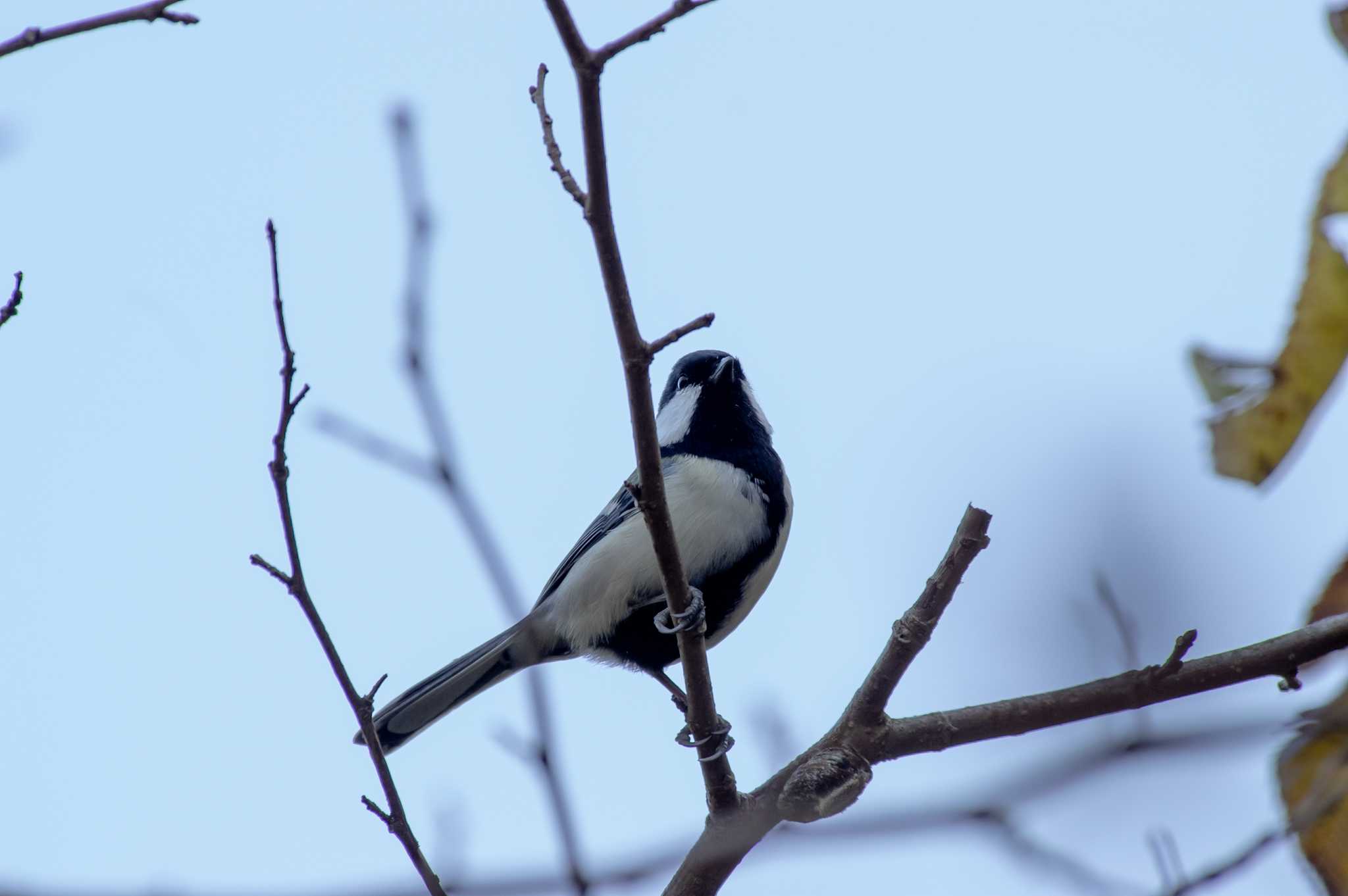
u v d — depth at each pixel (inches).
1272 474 200.1
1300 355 199.6
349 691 267.0
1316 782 169.6
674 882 295.9
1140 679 246.5
